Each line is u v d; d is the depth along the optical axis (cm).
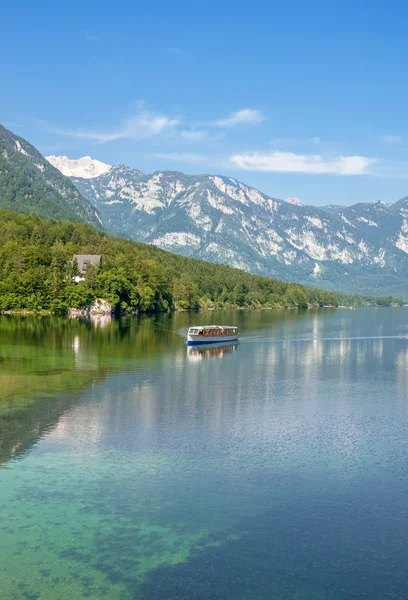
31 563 3819
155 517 4475
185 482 5169
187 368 11512
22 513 4509
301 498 4866
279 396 8919
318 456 5934
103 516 4478
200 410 7819
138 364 11681
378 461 5800
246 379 10412
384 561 3900
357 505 4738
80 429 6738
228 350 15000
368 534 4256
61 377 9900
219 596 3509
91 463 5606
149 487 5044
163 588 3578
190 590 3562
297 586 3609
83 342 15050
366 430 6956
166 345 15400
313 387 9750
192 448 6122
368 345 17012
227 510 4612
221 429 6881
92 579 3659
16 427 6762
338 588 3600
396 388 9744
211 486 5088
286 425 7138
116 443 6234
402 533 4275
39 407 7719
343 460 5816
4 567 3772
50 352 12888
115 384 9469
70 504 4678
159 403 8175
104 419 7200
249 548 4038
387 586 3625
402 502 4806
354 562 3881
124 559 3881
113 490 4966
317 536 4219
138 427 6875
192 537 4178
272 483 5178
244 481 5212
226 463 5672
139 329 19962
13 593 3509
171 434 6625
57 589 3556
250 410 7912
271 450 6103
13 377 9781
